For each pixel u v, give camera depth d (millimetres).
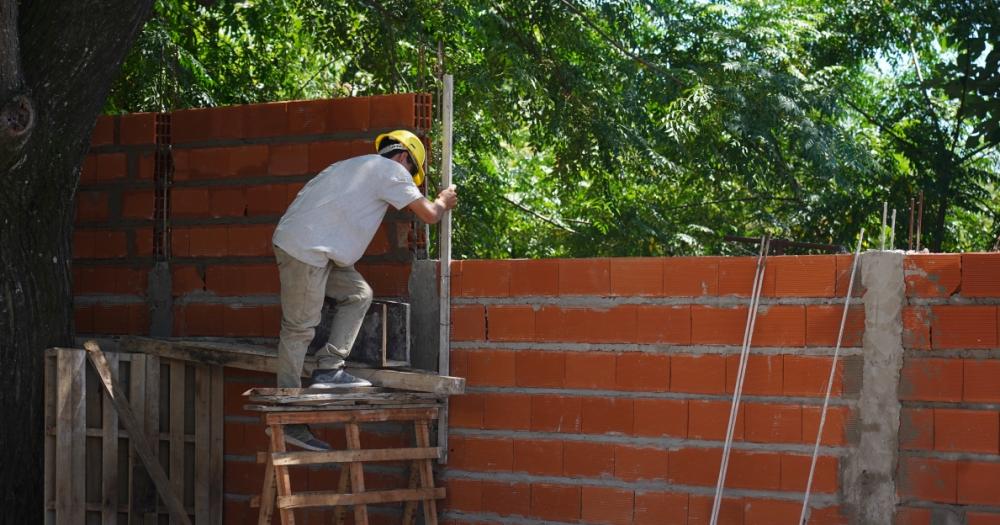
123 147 6559
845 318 4992
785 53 14297
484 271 5668
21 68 5699
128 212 6543
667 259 5348
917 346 4918
